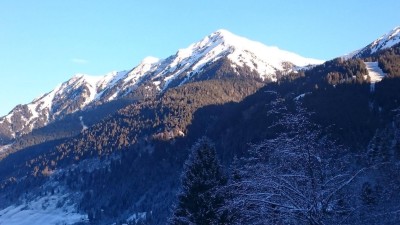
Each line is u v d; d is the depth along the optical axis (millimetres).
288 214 10469
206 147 20188
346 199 10469
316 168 10695
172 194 113688
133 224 108188
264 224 10523
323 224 10102
